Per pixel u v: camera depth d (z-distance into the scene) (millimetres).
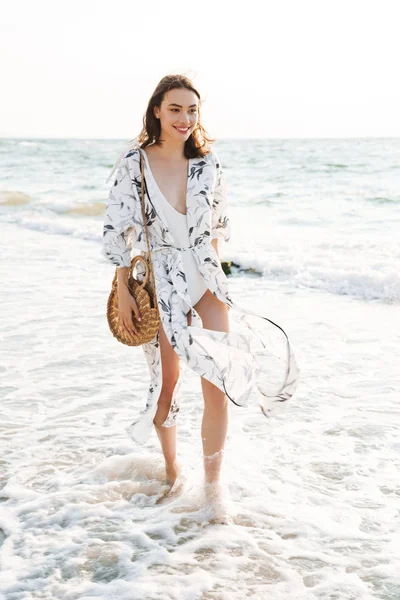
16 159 40031
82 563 2453
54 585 2311
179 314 2654
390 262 8516
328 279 7938
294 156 38562
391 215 15055
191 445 3471
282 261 8719
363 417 3881
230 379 2592
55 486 3074
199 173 2717
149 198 2678
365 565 2426
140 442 2895
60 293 7176
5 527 2711
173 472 3053
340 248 10039
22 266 8805
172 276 2689
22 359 4957
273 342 2791
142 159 2699
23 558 2486
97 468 3217
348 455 3381
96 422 3803
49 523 2746
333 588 2285
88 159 40469
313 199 19125
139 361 4945
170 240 2709
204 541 2604
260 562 2455
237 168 31516
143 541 2605
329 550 2531
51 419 3848
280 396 2797
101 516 2807
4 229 12977
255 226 13562
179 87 2613
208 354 2600
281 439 3598
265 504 2885
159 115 2670
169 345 2822
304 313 6488
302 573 2385
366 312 6539
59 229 12609
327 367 4816
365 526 2701
